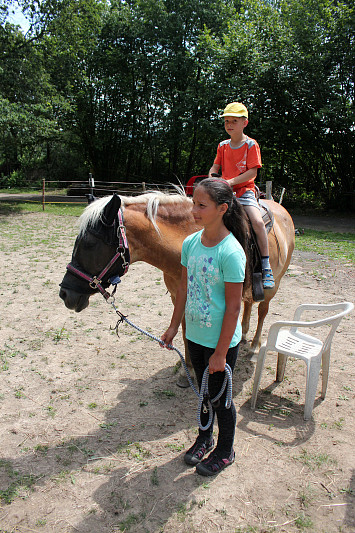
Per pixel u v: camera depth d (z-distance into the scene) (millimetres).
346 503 2162
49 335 4395
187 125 18938
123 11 21719
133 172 26312
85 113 22938
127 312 5176
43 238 10367
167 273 3062
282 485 2291
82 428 2832
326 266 7637
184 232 3031
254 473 2383
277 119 16859
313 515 2088
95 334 4461
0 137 16406
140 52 21906
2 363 3754
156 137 22047
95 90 22703
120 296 5828
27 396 3225
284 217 4047
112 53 21344
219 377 2182
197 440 2529
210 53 17438
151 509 2131
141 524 2037
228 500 2184
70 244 9617
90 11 19703
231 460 2434
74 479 2348
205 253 2064
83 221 2604
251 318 5055
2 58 16828
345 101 16766
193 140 21922
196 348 2205
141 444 2654
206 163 23219
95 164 25234
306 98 16359
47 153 31094
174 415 2984
